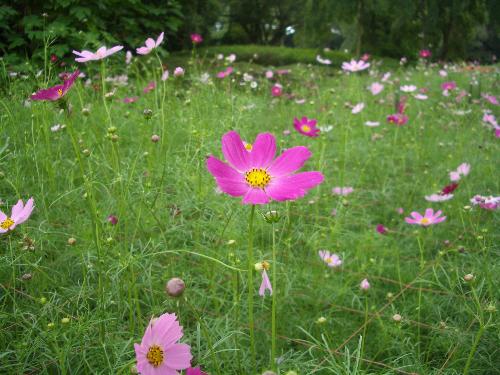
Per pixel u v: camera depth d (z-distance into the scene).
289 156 0.35
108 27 1.81
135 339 0.43
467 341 0.53
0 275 0.52
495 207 0.66
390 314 0.59
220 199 0.66
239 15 5.57
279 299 0.55
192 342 0.46
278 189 0.33
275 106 1.49
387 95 1.78
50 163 0.68
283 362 0.43
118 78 1.26
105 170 0.66
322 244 0.70
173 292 0.32
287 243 0.59
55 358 0.41
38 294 0.50
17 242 0.50
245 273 0.56
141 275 0.54
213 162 0.34
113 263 0.49
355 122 1.45
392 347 0.51
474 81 2.02
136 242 0.59
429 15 3.15
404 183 1.01
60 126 0.73
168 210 0.62
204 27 3.26
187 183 0.69
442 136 1.36
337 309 0.59
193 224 0.61
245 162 0.35
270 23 5.89
